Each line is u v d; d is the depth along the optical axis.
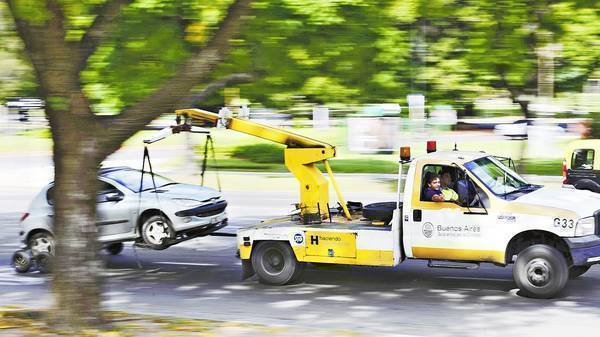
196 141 43.94
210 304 13.09
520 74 17.47
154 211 16.47
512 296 12.90
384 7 13.34
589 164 19.98
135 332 9.80
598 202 12.91
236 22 10.16
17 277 16.53
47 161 42.72
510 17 15.28
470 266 13.01
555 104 37.41
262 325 10.48
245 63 13.34
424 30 17.48
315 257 13.84
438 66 19.00
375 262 13.37
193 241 19.88
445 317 11.61
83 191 9.84
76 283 9.83
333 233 13.66
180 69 10.10
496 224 12.64
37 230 17.03
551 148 35.94
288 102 16.88
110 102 14.96
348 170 32.88
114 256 18.39
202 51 10.15
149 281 15.39
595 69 25.44
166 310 12.66
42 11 9.40
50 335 9.56
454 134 43.75
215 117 15.26
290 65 13.60
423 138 38.16
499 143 38.59
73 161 9.78
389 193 27.19
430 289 13.64
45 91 9.66
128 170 17.83
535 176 29.30
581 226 12.24
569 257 12.58
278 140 14.77
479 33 16.06
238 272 16.03
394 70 15.26
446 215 12.95
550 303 12.31
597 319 11.27
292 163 14.55
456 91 21.88
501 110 47.56
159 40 13.53
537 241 12.77
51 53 9.55
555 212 12.34
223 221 17.08
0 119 54.25
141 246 16.58
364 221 14.30
